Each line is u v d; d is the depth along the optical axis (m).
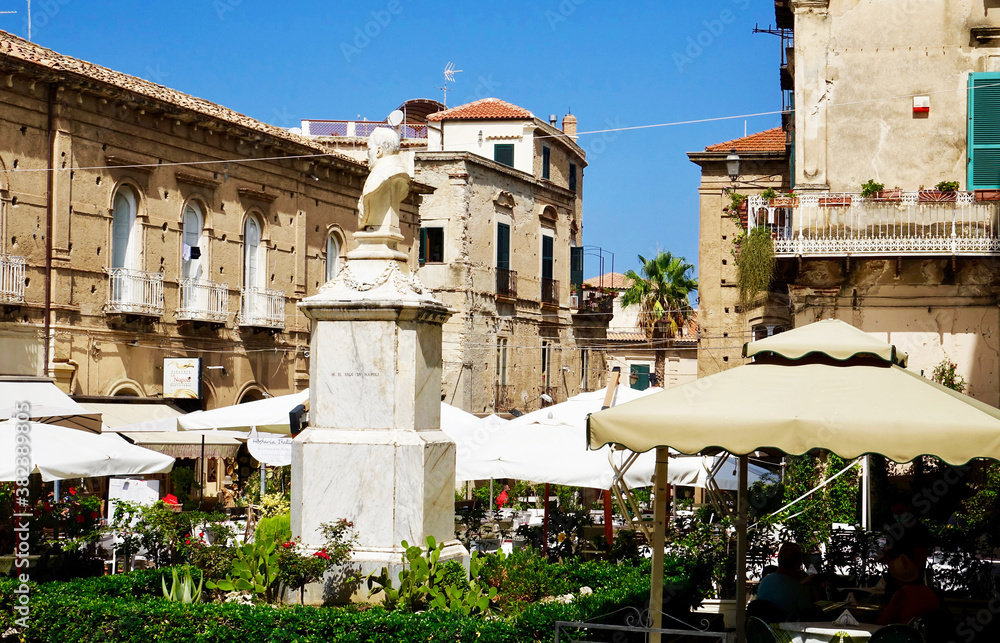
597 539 18.05
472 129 56.84
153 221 33.84
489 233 52.78
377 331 13.62
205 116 35.12
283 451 24.84
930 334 26.34
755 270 26.56
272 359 39.47
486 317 52.50
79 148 31.05
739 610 11.84
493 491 32.56
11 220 29.17
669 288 59.53
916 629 9.64
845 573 16.42
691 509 22.70
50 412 20.97
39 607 11.15
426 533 13.30
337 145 55.78
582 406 19.09
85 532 16.75
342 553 12.80
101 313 32.00
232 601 12.23
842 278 26.78
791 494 20.84
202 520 19.94
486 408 52.53
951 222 26.03
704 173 42.88
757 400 9.52
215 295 36.22
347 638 10.43
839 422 8.99
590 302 63.81
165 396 33.88
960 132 26.67
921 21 26.97
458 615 10.84
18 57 28.67
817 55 27.38
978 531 15.88
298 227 40.81
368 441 13.42
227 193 37.09
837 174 27.20
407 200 48.06
